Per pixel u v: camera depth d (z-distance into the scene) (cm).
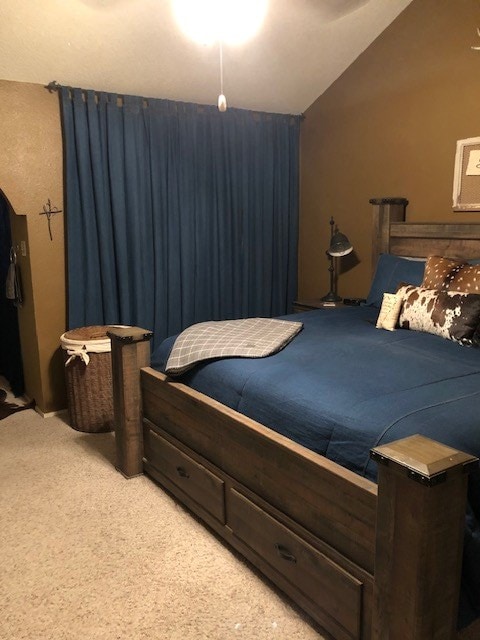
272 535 180
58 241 343
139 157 353
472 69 307
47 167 331
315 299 414
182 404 227
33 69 306
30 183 327
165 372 237
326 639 164
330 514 154
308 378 188
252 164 408
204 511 221
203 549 210
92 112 332
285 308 446
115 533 221
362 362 203
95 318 356
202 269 394
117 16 279
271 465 177
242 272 414
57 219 340
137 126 349
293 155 430
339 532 151
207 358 223
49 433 326
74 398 325
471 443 140
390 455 120
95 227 347
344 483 146
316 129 417
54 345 352
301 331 261
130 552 208
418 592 119
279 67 358
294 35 329
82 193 338
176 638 165
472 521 133
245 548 197
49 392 354
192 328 254
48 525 227
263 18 304
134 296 363
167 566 200
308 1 300
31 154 324
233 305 415
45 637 167
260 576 193
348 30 341
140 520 230
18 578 195
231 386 205
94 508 240
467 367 198
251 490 189
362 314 308
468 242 307
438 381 181
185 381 233
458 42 312
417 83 338
